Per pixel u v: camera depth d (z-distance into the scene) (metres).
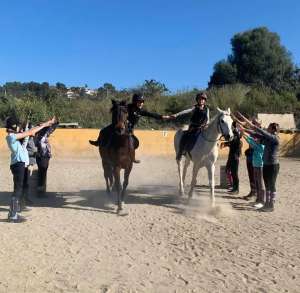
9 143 9.44
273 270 6.69
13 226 9.10
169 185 14.76
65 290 5.86
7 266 6.72
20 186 9.57
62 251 7.50
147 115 11.36
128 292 5.82
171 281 6.21
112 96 42.22
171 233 8.71
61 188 13.92
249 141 11.35
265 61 56.78
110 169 12.08
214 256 7.32
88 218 9.90
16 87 58.81
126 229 8.99
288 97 41.69
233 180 12.99
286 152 29.02
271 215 10.41
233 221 9.74
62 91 46.75
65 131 26.34
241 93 39.97
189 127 11.55
